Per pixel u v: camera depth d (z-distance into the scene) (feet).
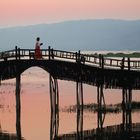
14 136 173.58
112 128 185.26
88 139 167.63
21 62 206.90
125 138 167.73
